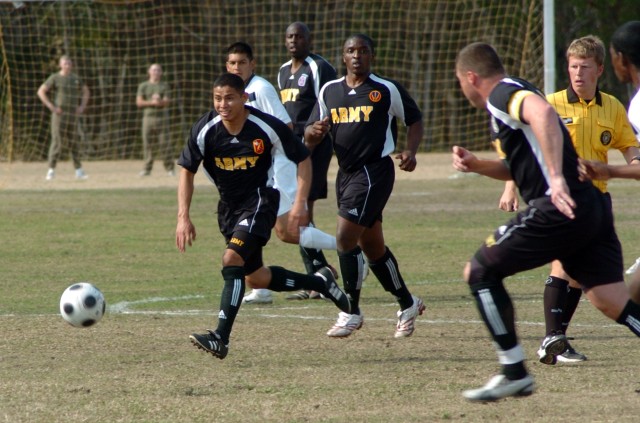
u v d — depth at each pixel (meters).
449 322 29.16
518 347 18.55
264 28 114.56
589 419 18.62
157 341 26.42
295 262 41.59
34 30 112.56
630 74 19.73
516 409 19.39
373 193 27.19
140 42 115.88
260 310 31.72
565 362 23.67
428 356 24.59
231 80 24.20
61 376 22.39
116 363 23.77
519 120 17.97
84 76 115.00
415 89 119.25
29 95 109.19
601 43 24.16
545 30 72.25
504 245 18.45
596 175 18.09
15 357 24.42
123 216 58.53
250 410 19.44
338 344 26.16
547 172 18.09
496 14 111.62
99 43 115.19
